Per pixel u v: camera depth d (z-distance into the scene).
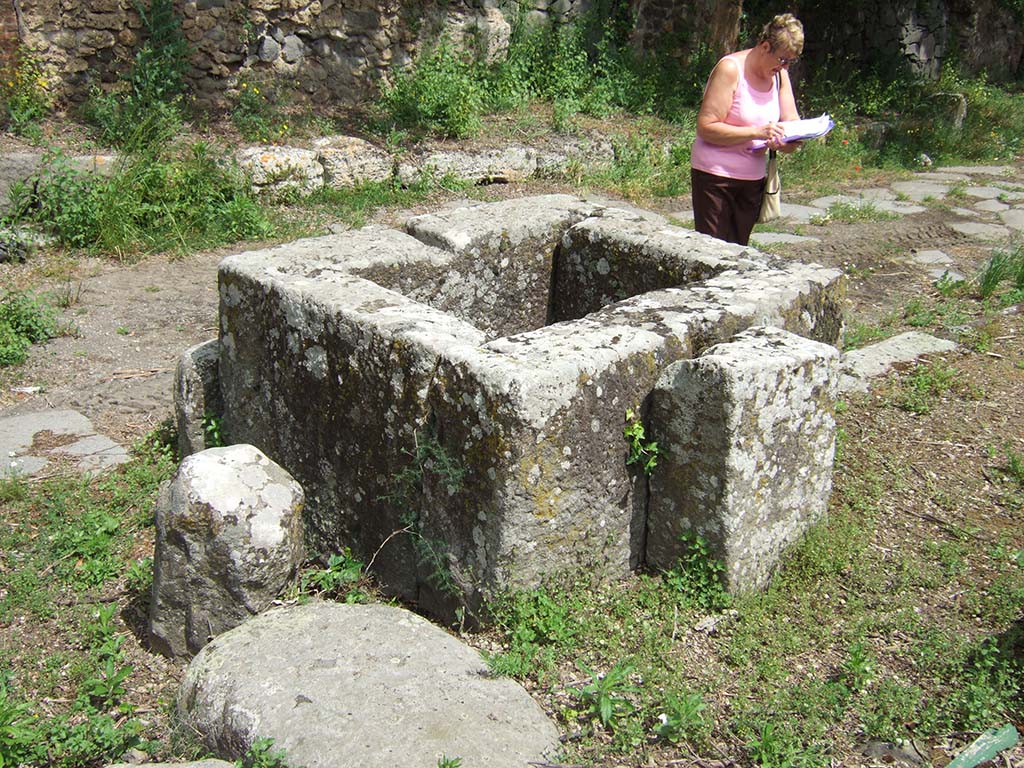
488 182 9.80
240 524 3.25
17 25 8.90
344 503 3.69
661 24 12.86
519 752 2.73
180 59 9.46
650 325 3.51
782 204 9.52
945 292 6.88
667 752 2.85
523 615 3.21
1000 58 18.52
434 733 2.73
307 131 9.59
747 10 14.48
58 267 7.45
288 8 9.97
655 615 3.37
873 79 14.36
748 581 3.45
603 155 10.44
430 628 3.20
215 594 3.29
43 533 4.06
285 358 3.78
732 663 3.18
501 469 3.09
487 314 4.71
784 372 3.30
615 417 3.30
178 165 8.28
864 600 3.49
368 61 10.66
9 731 2.86
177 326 6.48
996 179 11.09
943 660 3.15
